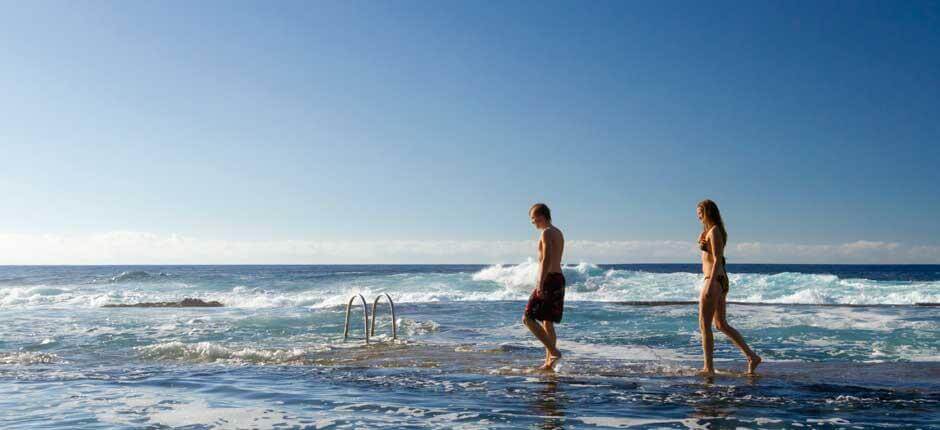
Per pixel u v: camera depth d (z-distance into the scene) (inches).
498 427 154.6
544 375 244.2
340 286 1111.6
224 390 209.2
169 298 871.7
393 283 1132.5
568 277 1063.0
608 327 451.8
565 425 157.0
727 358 301.3
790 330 422.3
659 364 274.8
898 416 168.6
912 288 862.5
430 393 202.5
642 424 157.8
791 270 3646.7
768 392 203.0
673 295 861.8
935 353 321.1
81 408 179.2
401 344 359.9
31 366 275.7
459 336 407.5
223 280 1318.9
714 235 247.4
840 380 229.5
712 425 157.4
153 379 234.2
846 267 5260.8
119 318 530.0
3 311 621.6
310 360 292.8
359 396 197.6
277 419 164.6
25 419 164.7
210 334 412.5
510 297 877.8
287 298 804.6
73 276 2000.5
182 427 156.2
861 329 426.3
